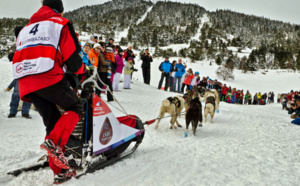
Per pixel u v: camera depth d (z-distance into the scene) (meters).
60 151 2.21
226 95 20.83
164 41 132.88
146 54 14.56
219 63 85.81
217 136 5.31
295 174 2.95
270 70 81.25
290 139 5.14
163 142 4.40
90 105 2.74
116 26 173.75
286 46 131.88
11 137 3.82
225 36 158.62
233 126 6.63
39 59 2.06
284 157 3.69
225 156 3.64
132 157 3.35
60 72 2.16
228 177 2.79
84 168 2.62
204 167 3.10
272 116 9.80
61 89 2.16
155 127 5.61
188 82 13.88
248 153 3.86
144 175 2.76
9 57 8.12
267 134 5.63
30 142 3.70
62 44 2.16
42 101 2.24
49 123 2.32
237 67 85.88
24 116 5.25
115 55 9.57
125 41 131.00
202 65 76.94
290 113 12.68
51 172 2.60
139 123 3.44
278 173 2.97
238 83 59.12
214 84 16.31
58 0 2.37
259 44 154.62
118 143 2.96
